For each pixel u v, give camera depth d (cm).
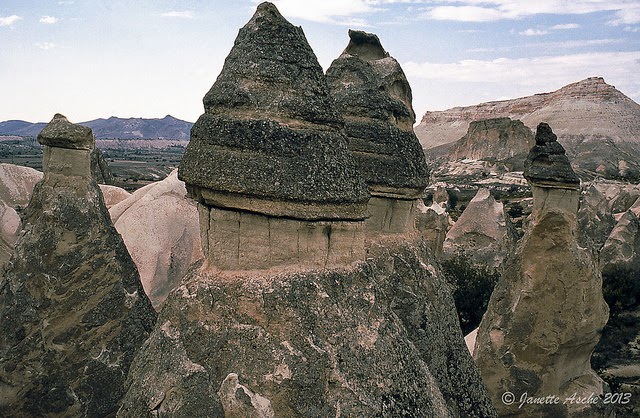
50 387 1078
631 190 4206
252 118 674
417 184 1017
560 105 13600
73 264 1112
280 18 711
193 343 661
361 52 1108
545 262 1290
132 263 1204
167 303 714
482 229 2945
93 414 1097
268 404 614
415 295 968
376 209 995
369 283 719
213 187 673
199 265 743
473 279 2406
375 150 988
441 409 719
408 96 1089
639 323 2258
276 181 657
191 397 621
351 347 658
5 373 1068
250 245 680
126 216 1656
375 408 637
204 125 700
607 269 2509
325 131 696
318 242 688
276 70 688
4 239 1975
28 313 1084
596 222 2964
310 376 627
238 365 635
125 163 11600
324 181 676
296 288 662
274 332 647
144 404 645
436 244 2531
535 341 1298
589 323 1289
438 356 977
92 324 1112
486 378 1336
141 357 697
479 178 8894
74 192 1143
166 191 1759
